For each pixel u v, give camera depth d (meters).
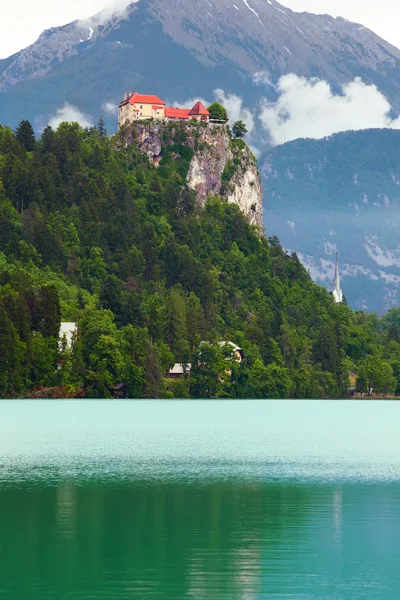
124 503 108.06
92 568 80.81
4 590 74.94
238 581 77.75
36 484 121.00
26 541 89.38
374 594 74.88
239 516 101.38
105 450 164.12
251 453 161.62
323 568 81.56
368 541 90.50
